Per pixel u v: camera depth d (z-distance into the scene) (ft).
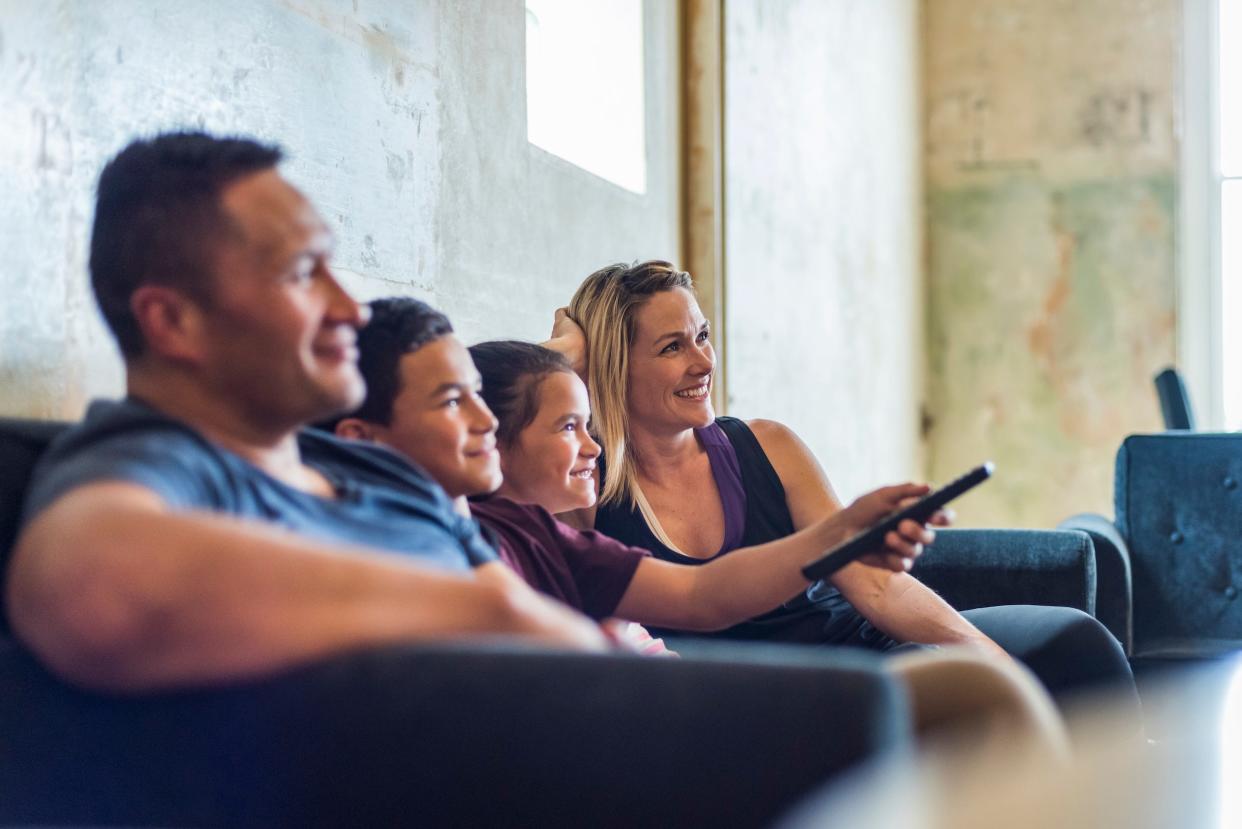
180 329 3.68
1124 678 6.81
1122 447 11.41
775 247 15.29
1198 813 1.53
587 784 2.73
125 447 3.17
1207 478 11.09
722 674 2.71
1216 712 2.25
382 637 2.87
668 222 12.86
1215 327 22.44
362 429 5.02
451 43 8.28
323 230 3.83
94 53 5.19
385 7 7.45
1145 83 22.59
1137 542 11.26
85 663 2.70
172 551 2.72
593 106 11.71
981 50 23.31
